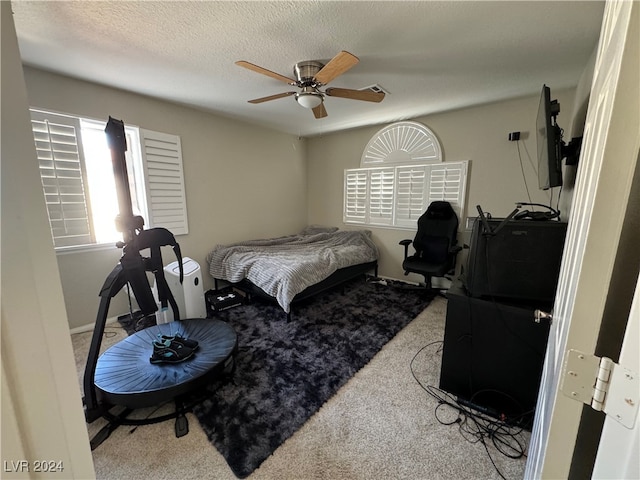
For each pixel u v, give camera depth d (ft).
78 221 8.42
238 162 12.79
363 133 14.02
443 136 11.60
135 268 5.72
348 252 11.91
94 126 8.57
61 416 1.55
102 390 5.00
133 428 4.96
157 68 7.22
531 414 5.00
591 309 1.55
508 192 10.40
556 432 1.72
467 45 6.14
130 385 5.06
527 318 4.91
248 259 10.55
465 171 11.13
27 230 1.36
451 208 11.46
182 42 5.95
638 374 1.22
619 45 1.49
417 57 6.66
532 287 4.89
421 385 6.05
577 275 1.68
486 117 10.51
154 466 4.25
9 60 1.29
